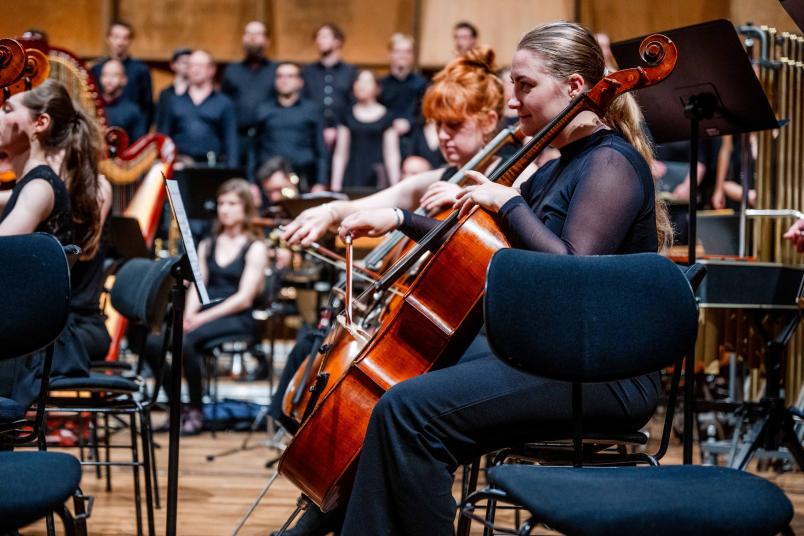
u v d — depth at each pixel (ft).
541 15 33.19
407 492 7.80
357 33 34.19
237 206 21.62
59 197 11.19
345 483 8.71
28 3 34.04
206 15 34.42
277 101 28.81
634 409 8.30
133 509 13.44
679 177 22.25
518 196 8.36
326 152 28.73
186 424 20.07
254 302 21.67
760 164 15.81
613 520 6.47
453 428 7.91
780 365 13.29
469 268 8.60
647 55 8.52
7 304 7.97
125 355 23.22
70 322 12.01
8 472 7.20
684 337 7.56
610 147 8.48
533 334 7.35
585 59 8.72
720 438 17.80
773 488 7.06
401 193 12.31
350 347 9.51
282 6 34.30
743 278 13.43
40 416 8.61
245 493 14.62
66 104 11.72
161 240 23.34
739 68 11.06
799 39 15.61
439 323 8.64
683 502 6.64
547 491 6.83
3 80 9.62
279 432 18.24
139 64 30.12
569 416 8.07
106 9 33.88
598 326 7.43
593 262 7.50
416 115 28.12
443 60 33.88
